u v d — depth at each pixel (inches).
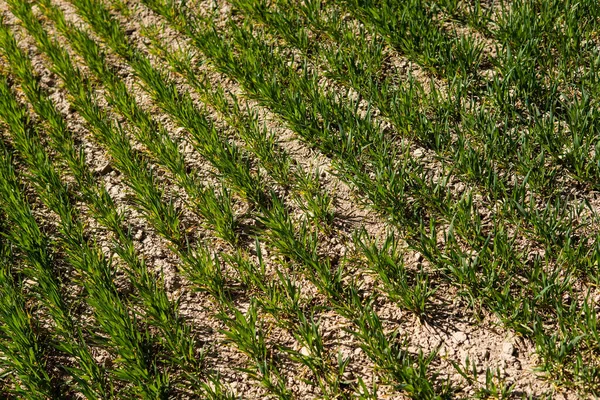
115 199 140.8
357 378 101.7
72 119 163.6
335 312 111.6
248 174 132.7
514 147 126.0
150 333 113.0
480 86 147.2
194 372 106.6
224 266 123.1
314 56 163.3
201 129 143.0
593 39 151.1
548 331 101.3
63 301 116.4
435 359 102.6
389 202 122.1
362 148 130.3
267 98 149.1
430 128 134.3
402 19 158.6
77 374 103.0
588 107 128.4
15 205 131.9
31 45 193.5
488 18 155.8
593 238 112.8
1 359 109.9
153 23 191.3
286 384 103.4
